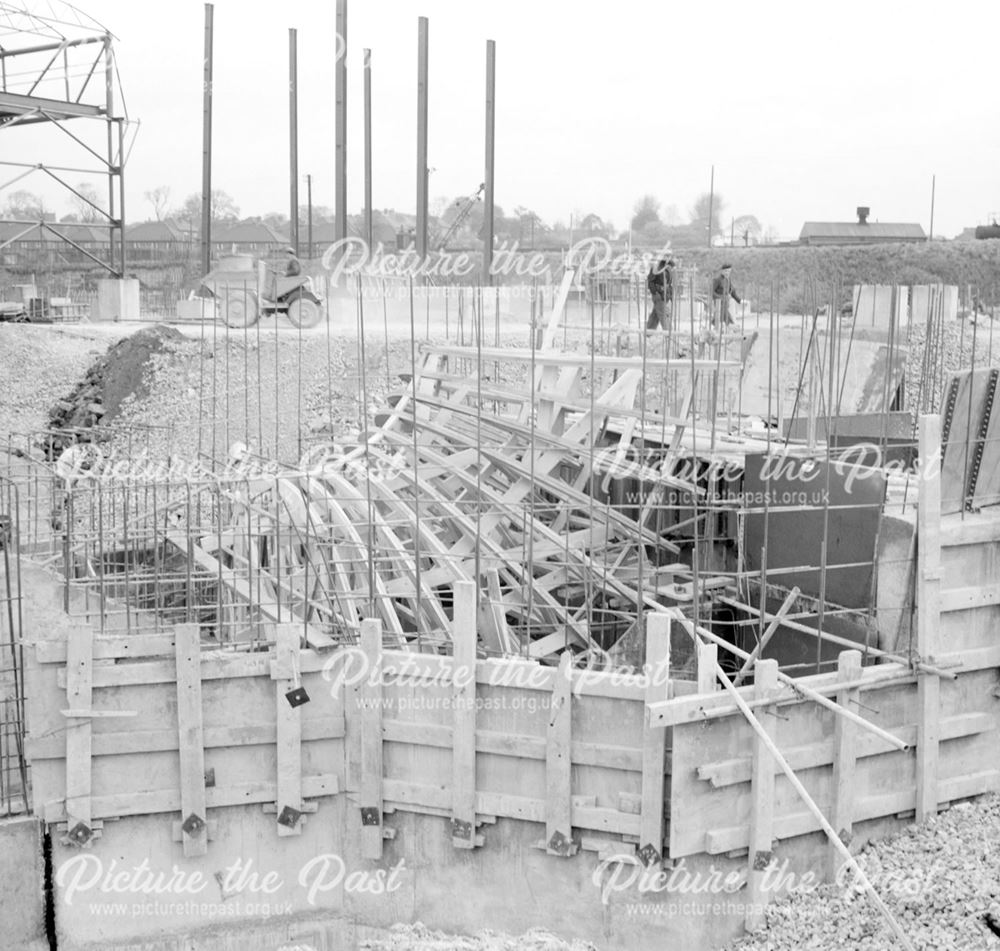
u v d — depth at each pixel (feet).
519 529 57.57
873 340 98.12
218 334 90.27
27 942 43.27
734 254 128.57
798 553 49.98
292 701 43.83
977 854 43.16
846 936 40.60
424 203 116.47
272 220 264.93
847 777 43.14
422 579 51.72
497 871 43.73
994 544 47.03
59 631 44.86
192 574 49.70
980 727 46.88
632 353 83.56
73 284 162.50
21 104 95.66
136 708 43.14
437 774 44.14
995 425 49.03
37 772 42.80
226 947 45.03
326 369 88.17
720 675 40.78
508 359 61.52
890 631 46.21
